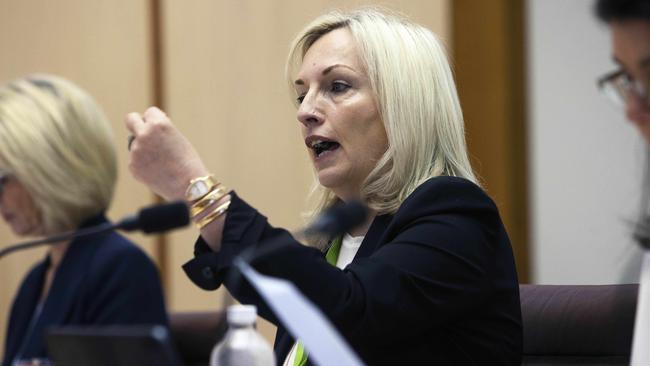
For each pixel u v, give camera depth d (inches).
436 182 264.2
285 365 275.1
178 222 190.5
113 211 568.7
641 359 190.7
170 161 233.5
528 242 515.5
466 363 261.7
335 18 295.9
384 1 514.9
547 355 273.9
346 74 283.6
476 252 257.1
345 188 289.1
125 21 575.2
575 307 271.4
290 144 545.0
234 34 557.6
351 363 154.2
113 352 161.6
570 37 508.4
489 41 516.4
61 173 203.2
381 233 273.6
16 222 209.3
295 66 303.6
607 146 500.7
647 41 183.5
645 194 200.7
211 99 561.3
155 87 570.9
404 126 278.4
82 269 203.2
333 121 283.6
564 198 511.2
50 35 588.7
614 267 498.6
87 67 581.3
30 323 216.8
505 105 513.7
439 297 250.8
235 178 556.1
